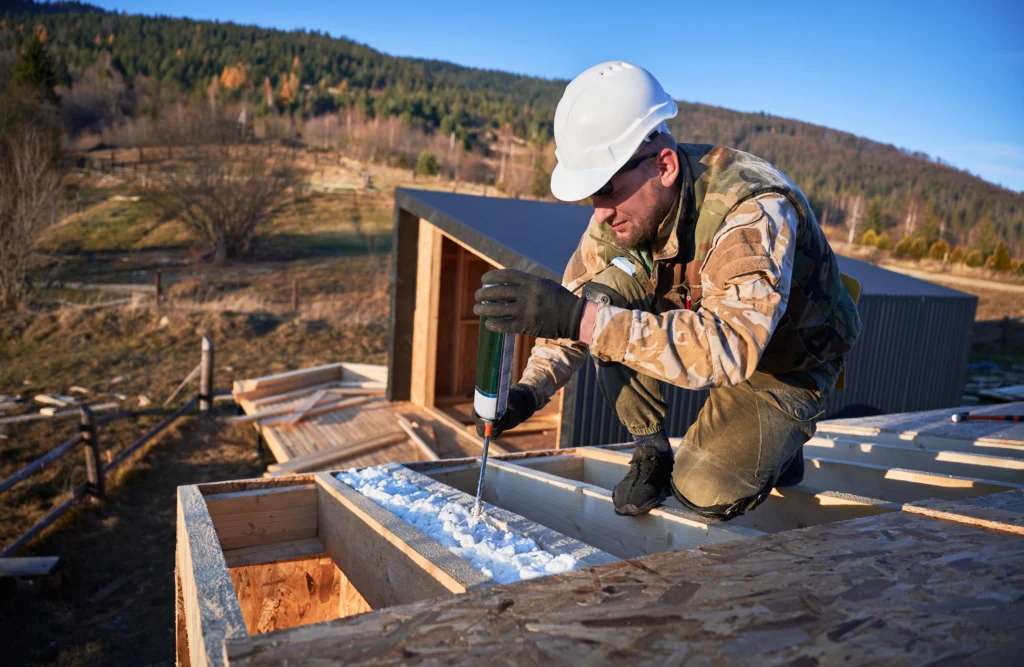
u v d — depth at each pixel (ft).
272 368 38.22
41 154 51.60
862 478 8.20
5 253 46.26
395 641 2.91
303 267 73.87
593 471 9.54
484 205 26.71
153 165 124.88
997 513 4.50
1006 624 2.94
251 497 6.98
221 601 4.10
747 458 6.01
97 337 41.14
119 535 19.29
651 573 3.57
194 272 68.59
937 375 28.30
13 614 15.24
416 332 27.91
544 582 3.47
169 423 27.14
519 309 4.72
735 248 4.68
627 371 6.74
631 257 6.29
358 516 6.05
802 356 5.83
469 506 6.29
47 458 18.83
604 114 5.11
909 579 3.44
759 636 2.87
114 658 13.98
